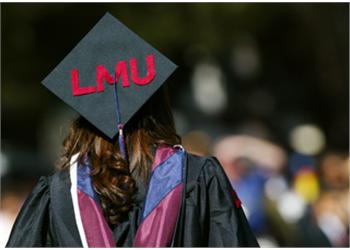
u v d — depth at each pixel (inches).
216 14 1188.5
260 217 717.9
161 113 387.2
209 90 1393.9
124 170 369.1
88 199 364.8
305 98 1282.0
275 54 1294.3
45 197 377.7
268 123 1288.1
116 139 378.0
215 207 372.5
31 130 1599.4
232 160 781.3
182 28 1189.1
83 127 383.9
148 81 379.6
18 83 1333.7
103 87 381.4
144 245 355.9
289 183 757.9
